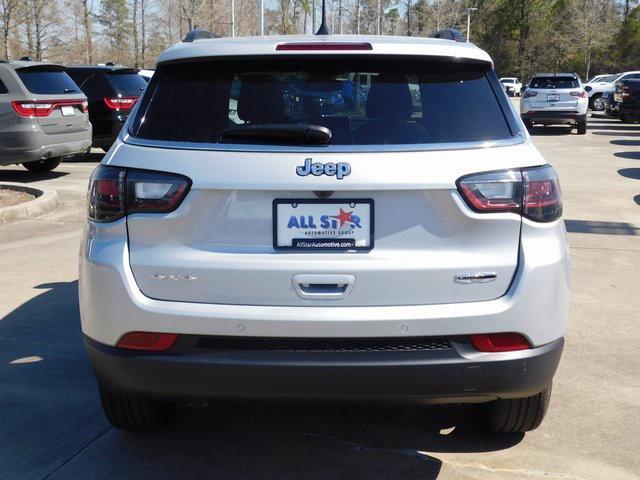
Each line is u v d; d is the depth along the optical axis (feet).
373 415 11.34
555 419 11.29
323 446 10.41
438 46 9.18
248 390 8.39
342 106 8.92
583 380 12.78
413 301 8.32
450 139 8.61
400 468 9.80
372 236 8.36
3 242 23.40
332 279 8.26
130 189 8.55
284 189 8.23
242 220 8.39
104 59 197.67
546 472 9.72
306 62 9.19
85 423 11.09
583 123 67.67
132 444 10.46
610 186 35.60
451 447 10.37
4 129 33.09
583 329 15.44
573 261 21.33
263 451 10.27
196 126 8.84
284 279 8.29
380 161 8.28
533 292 8.42
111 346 8.66
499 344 8.42
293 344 8.30
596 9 221.25
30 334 14.84
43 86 34.53
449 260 8.34
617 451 10.35
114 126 43.75
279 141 8.48
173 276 8.45
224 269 8.32
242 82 9.14
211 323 8.27
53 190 30.45
